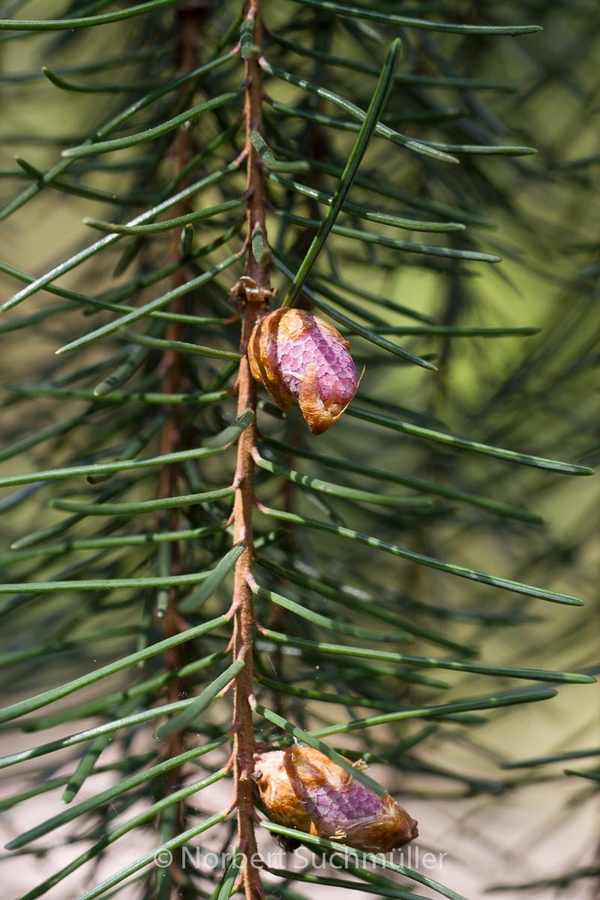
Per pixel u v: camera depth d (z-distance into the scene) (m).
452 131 0.33
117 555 0.31
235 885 0.25
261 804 0.26
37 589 0.25
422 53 0.34
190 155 0.30
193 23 0.30
